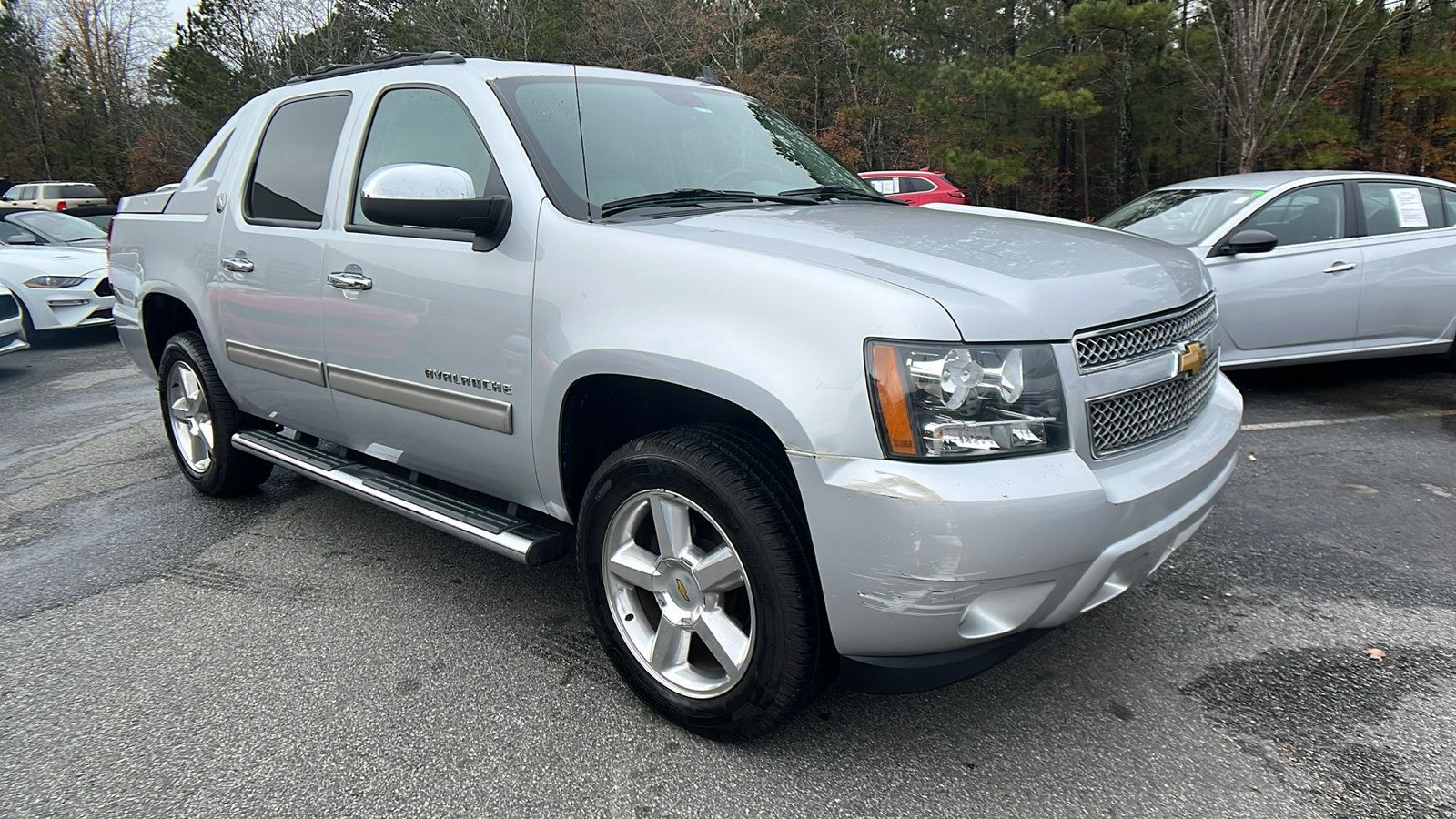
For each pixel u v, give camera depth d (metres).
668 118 3.16
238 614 3.21
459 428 2.81
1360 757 2.28
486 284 2.62
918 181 17.45
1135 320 2.22
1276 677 2.67
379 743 2.42
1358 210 6.07
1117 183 22.06
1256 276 5.85
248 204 3.61
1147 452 2.25
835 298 1.98
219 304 3.72
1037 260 2.29
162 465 5.15
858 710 2.54
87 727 2.53
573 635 3.02
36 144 42.06
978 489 1.87
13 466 5.27
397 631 3.07
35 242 11.84
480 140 2.78
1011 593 1.95
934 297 1.95
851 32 24.83
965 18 21.08
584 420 2.61
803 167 3.41
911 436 1.89
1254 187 6.17
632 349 2.24
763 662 2.19
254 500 4.45
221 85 34.09
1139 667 2.74
